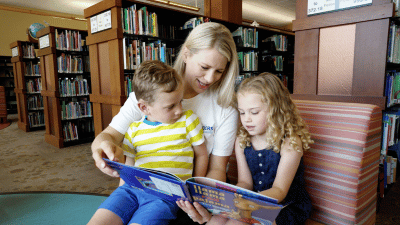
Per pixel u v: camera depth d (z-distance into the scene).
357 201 1.06
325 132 1.15
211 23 1.05
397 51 2.28
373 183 1.16
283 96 1.05
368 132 1.05
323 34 2.24
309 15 2.27
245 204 0.71
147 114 1.06
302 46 2.37
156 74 0.97
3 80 9.28
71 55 4.75
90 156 3.99
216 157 1.17
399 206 2.26
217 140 1.16
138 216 0.91
